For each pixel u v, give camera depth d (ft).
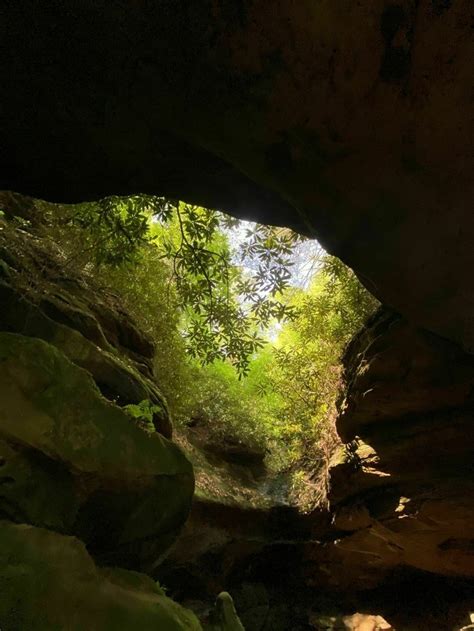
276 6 8.98
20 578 6.29
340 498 22.50
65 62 10.06
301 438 28.14
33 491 8.04
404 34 9.02
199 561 24.34
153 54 9.91
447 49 9.04
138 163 12.17
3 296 12.74
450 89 9.37
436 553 21.43
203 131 11.02
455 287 11.43
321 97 9.84
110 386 13.79
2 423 7.88
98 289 18.95
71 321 14.40
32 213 17.57
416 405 18.26
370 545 23.21
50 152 11.75
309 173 10.99
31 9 9.29
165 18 9.36
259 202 13.42
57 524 8.16
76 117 10.96
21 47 9.82
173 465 10.16
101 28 9.53
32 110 10.84
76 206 16.05
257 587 26.66
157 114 10.95
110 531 9.34
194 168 12.44
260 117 10.34
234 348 18.15
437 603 24.97
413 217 10.86
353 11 8.86
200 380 31.45
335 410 22.57
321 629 24.97
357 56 9.30
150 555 10.27
